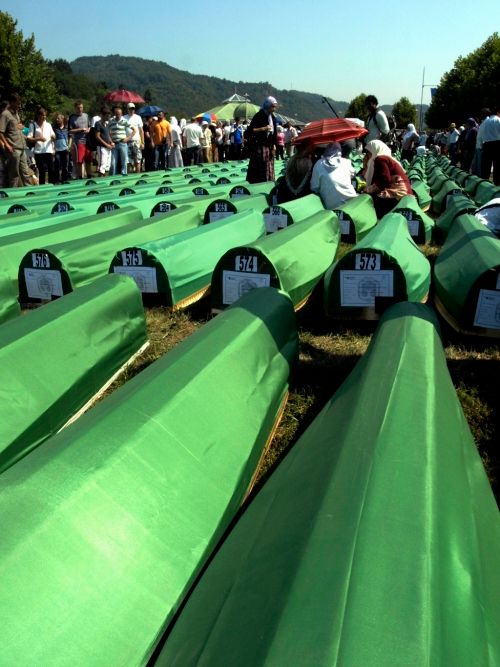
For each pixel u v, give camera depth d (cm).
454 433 246
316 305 543
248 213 739
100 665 166
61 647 162
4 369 318
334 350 450
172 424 245
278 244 522
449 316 480
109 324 405
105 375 391
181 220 757
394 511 179
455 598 158
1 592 162
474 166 1496
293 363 374
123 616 179
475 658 144
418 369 280
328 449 230
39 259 524
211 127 2489
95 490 202
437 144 3631
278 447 328
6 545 173
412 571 156
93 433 225
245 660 143
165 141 1903
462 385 388
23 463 212
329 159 927
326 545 170
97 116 1745
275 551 183
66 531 185
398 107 7425
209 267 583
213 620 172
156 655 181
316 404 372
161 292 536
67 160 1584
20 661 153
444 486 201
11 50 3897
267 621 152
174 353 302
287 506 210
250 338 334
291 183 966
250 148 1175
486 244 516
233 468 256
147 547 200
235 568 193
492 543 202
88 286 424
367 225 831
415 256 536
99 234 624
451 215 844
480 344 454
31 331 348
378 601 146
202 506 229
